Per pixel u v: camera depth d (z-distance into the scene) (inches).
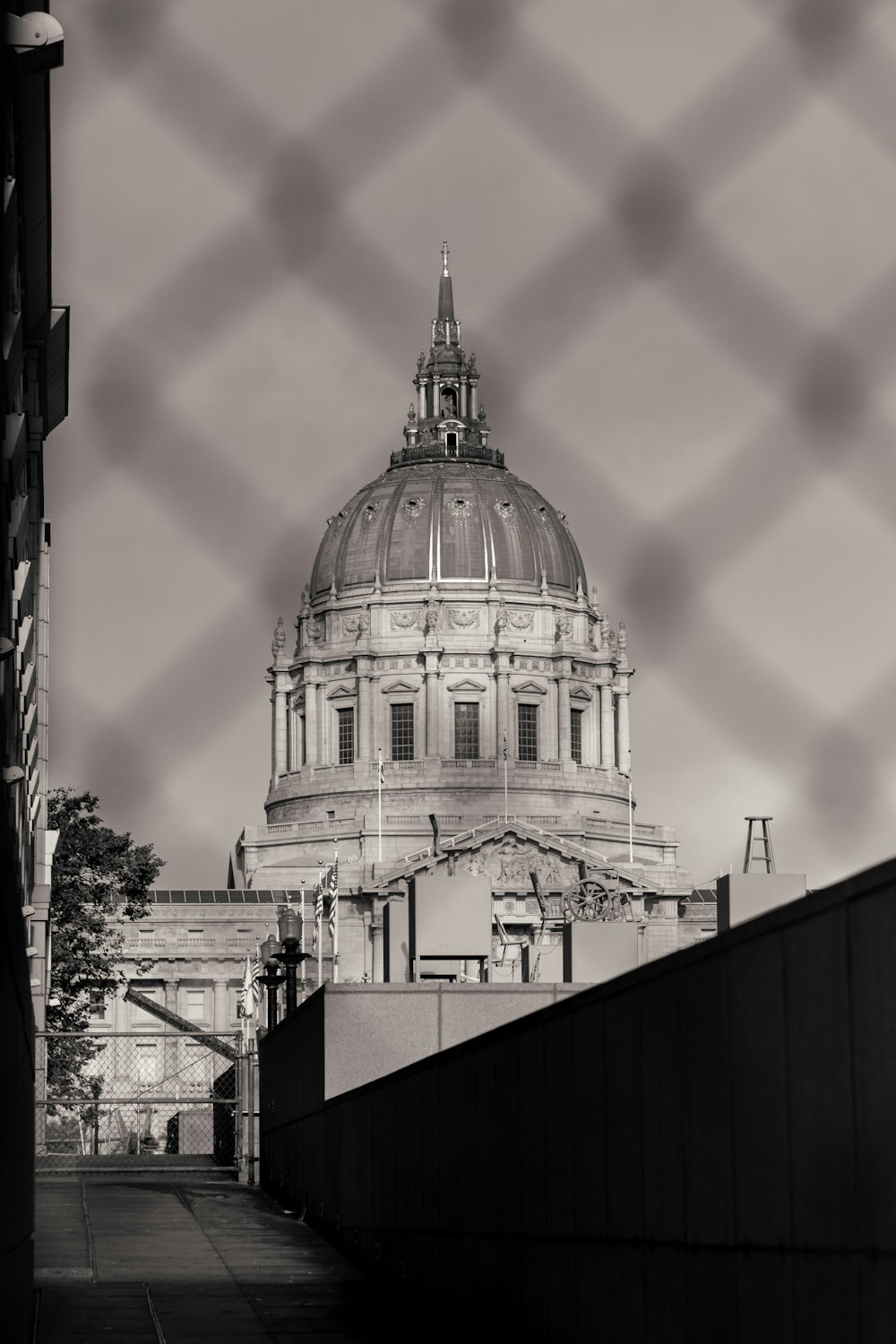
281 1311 1186.6
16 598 1122.7
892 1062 478.9
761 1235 572.1
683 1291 648.4
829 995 519.8
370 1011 1488.7
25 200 989.2
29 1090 1067.9
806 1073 536.4
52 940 4311.0
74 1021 4355.3
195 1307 1195.3
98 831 4559.5
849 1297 504.7
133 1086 6501.0
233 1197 1929.1
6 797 1032.2
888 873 481.4
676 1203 657.6
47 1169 2281.0
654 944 7736.2
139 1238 1551.4
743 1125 588.7
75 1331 1094.4
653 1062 685.3
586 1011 780.0
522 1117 890.7
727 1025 605.3
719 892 1574.8
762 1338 569.0
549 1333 836.6
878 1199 486.9
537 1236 861.8
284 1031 1878.7
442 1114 1087.0
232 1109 2741.1
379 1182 1290.6
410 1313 1162.0
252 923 7824.8
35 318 1134.4
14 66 751.7
